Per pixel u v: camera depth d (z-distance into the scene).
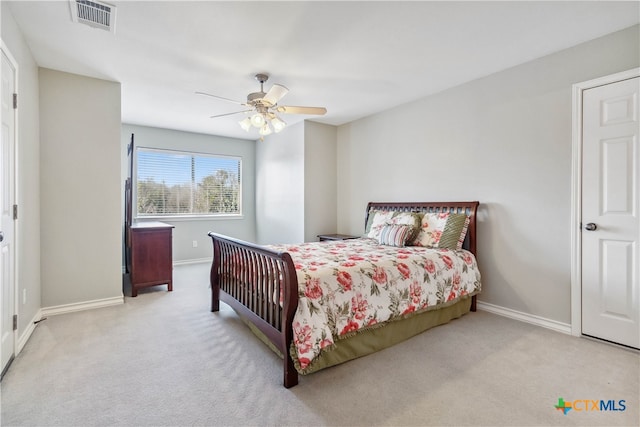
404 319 2.45
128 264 4.50
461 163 3.38
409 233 3.31
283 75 3.11
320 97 3.76
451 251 2.95
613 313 2.37
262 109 3.13
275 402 1.70
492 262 3.12
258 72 3.03
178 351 2.27
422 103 3.78
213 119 4.73
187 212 5.67
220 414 1.60
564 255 2.62
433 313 2.71
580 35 2.39
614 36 2.35
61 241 3.01
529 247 2.84
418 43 2.50
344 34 2.36
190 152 5.61
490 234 3.13
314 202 4.90
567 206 2.60
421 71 3.03
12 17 2.11
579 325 2.54
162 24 2.22
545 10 2.08
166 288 3.96
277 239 5.54
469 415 1.60
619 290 2.34
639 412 1.61
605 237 2.40
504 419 1.57
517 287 2.93
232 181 6.16
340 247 3.21
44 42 2.46
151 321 2.84
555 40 2.47
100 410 1.62
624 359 2.15
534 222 2.81
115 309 3.15
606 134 2.39
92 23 2.21
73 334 2.54
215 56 2.71
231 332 2.61
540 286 2.78
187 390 1.80
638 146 2.24
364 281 2.19
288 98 3.78
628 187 2.29
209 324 2.78
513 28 2.29
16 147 2.19
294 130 5.02
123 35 2.37
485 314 3.08
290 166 5.14
